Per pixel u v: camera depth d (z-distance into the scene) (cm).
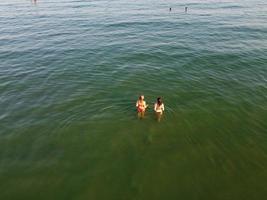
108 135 1527
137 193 1144
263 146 1445
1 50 3155
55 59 2803
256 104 1888
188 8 6462
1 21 5038
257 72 2445
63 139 1489
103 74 2384
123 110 1781
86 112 1756
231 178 1227
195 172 1263
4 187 1167
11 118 1678
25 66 2608
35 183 1190
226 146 1448
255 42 3425
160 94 2020
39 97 1953
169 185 1188
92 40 3550
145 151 1404
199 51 3042
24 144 1444
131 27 4344
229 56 2873
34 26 4516
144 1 7931
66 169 1273
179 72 2439
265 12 5812
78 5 7169
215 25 4469
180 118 1706
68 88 2103
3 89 2091
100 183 1195
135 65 2609
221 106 1858
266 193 1146
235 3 7406
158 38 3634
